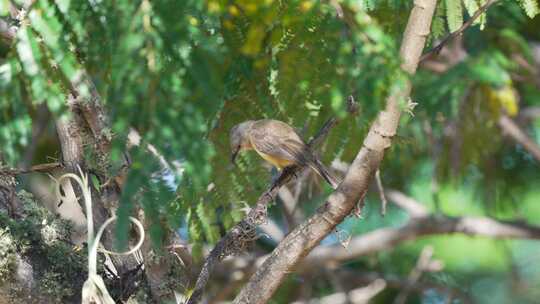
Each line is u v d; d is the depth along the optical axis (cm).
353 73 979
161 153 884
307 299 1741
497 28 1605
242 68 1135
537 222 1869
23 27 964
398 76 916
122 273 982
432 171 1764
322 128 1145
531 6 1175
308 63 1108
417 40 902
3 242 934
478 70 1520
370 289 1744
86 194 909
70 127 983
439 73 1627
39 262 953
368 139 852
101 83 1030
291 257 885
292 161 1120
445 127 1678
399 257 1927
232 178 1169
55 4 963
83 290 868
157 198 868
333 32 1053
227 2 1089
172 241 991
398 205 1827
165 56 918
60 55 955
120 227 848
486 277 1886
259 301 896
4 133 970
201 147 897
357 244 1748
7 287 931
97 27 966
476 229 1764
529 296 1884
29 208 983
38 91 957
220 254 971
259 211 998
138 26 917
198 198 1113
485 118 1641
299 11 1055
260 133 1132
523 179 1880
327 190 1627
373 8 1089
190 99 936
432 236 1911
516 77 1711
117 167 953
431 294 1906
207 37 965
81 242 1055
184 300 1002
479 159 1748
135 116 894
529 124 1902
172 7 928
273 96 1166
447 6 1084
